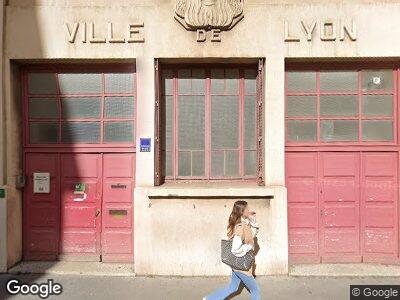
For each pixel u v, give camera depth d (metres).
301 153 6.87
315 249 6.84
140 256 6.45
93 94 6.96
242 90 6.89
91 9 6.52
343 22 6.46
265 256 6.41
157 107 6.58
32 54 6.55
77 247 6.98
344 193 6.85
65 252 6.98
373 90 6.86
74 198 6.99
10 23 6.55
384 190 6.83
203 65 6.87
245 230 5.12
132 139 6.94
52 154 6.98
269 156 6.50
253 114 6.91
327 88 6.88
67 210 7.01
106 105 6.96
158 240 6.45
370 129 6.87
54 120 7.00
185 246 6.45
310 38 6.43
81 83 6.97
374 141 6.85
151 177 6.51
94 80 6.96
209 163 6.91
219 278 6.36
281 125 6.49
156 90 6.55
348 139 6.88
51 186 7.01
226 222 6.43
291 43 6.47
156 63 6.53
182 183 6.85
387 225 6.82
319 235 6.85
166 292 5.84
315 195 6.85
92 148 6.96
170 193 6.35
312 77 6.87
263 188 6.37
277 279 6.28
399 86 6.79
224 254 5.18
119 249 6.94
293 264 6.80
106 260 6.95
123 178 6.94
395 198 6.82
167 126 6.92
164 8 6.49
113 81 6.95
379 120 6.86
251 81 6.90
